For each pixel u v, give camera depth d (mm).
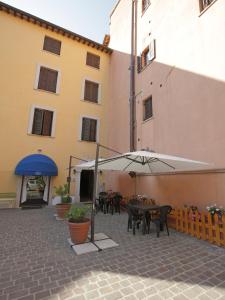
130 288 3670
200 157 8016
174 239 6562
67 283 3824
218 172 7168
